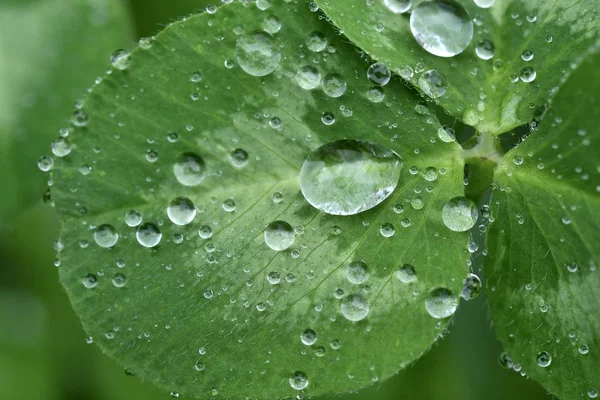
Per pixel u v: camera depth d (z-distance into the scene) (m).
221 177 0.09
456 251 0.09
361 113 0.09
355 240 0.09
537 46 0.09
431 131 0.09
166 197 0.09
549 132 0.09
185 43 0.09
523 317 0.09
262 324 0.09
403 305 0.09
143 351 0.09
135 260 0.09
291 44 0.09
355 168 0.09
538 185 0.09
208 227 0.09
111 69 0.09
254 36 0.09
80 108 0.09
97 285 0.09
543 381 0.09
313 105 0.09
